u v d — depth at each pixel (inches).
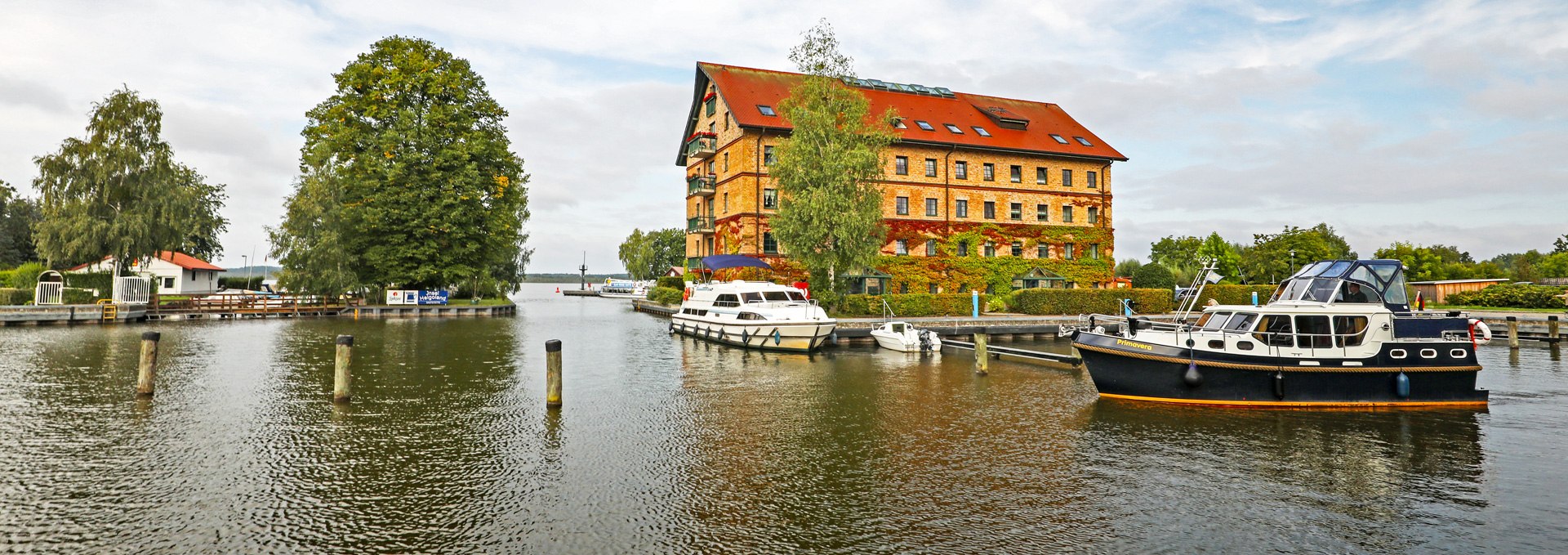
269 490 385.1
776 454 467.5
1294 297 683.4
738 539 321.1
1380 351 624.7
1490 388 733.3
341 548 309.4
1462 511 366.0
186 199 1604.3
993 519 349.4
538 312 2246.6
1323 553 312.0
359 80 1753.2
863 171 1453.0
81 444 470.6
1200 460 458.3
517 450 470.3
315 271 1733.5
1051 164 1961.1
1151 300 1694.1
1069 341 1290.6
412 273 1785.2
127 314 1450.5
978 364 850.1
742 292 1168.8
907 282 1808.6
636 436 511.8
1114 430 541.3
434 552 305.9
